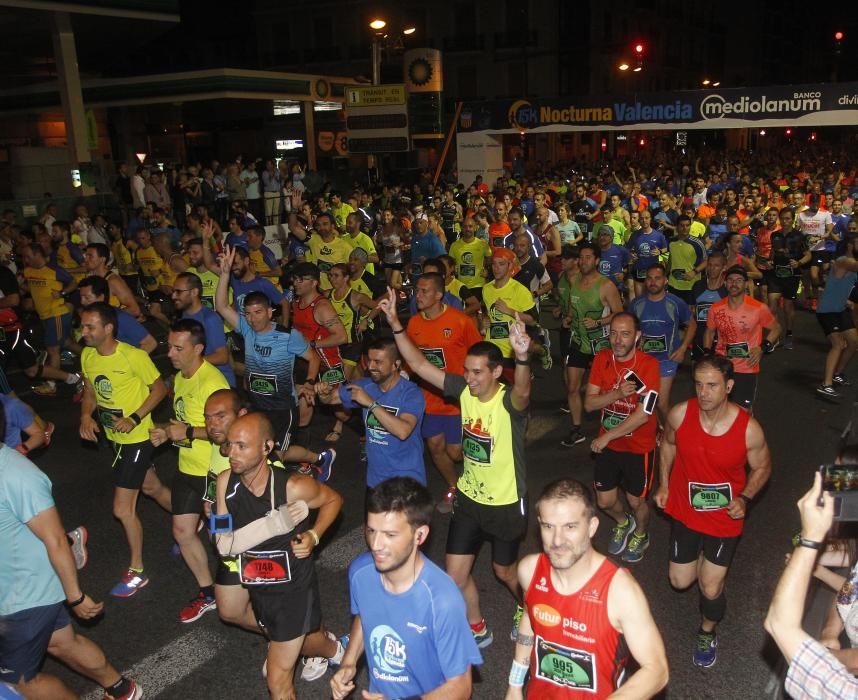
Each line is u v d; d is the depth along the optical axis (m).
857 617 3.04
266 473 3.85
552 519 2.84
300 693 4.51
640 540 5.80
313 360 6.48
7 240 14.69
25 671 3.83
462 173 27.70
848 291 9.05
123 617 5.34
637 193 19.64
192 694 4.53
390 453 5.13
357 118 22.16
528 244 9.84
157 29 22.06
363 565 3.13
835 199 14.10
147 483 5.90
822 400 9.32
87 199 19.06
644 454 5.52
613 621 2.89
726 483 4.41
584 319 7.77
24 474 3.65
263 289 8.91
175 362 5.11
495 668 4.66
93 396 5.61
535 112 26.06
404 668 3.12
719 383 4.24
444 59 46.53
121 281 8.66
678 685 4.46
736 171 30.80
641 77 56.81
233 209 17.92
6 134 29.38
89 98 26.12
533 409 9.27
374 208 22.83
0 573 3.70
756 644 4.81
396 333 5.02
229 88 24.19
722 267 8.59
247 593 4.26
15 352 9.91
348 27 48.22
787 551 5.90
